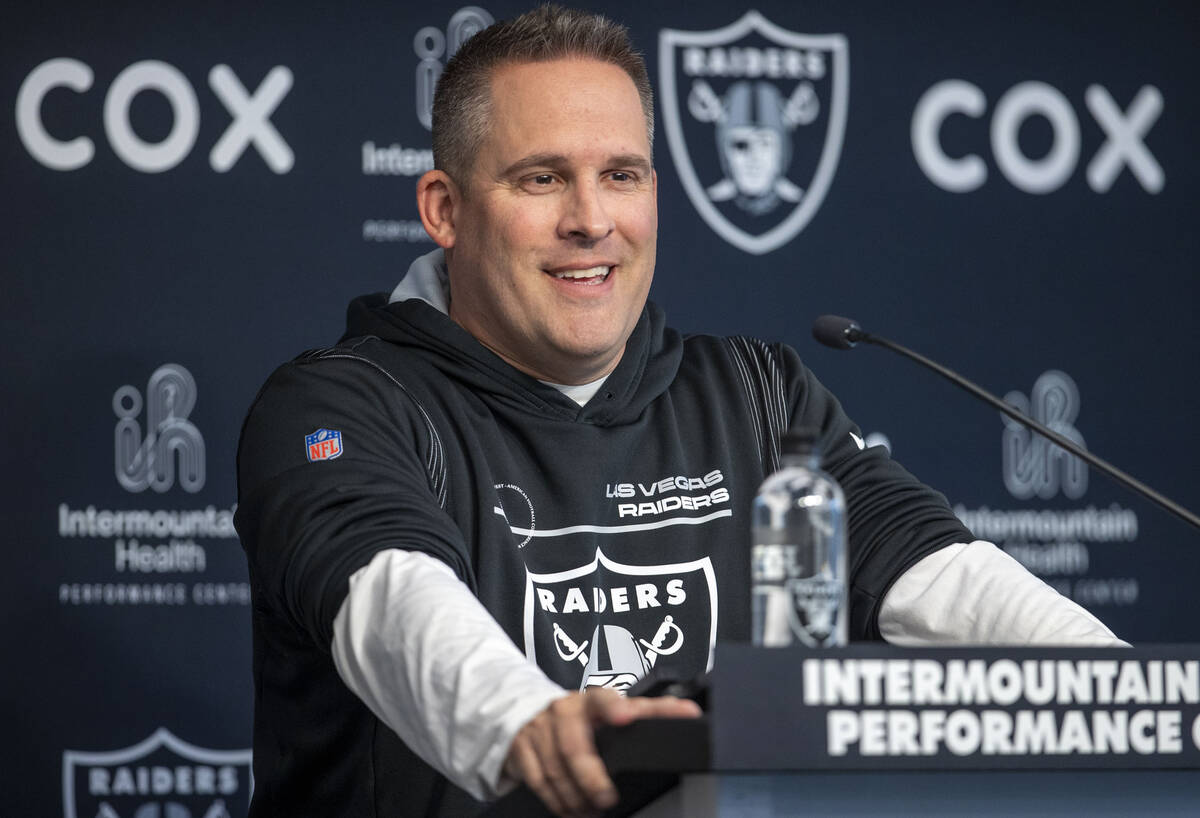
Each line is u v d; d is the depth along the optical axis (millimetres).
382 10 10180
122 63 9898
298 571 4520
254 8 10047
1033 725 3082
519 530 5766
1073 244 10781
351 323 6551
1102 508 10664
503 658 3609
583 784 3066
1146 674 3146
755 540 3758
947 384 10570
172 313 9844
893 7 10711
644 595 5836
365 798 5383
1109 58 10883
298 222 10008
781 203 10523
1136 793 3389
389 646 3896
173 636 9711
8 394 9648
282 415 5426
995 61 10781
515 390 5965
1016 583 5410
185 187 9914
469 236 6027
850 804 3361
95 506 9688
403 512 4609
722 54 10523
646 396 6203
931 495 6039
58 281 9750
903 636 5664
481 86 5941
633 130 5883
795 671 3020
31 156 9781
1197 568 10695
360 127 10109
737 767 2979
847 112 10633
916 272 10609
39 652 9570
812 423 6402
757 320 10430
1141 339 10805
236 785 9719
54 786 9547
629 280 5969
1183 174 10906
